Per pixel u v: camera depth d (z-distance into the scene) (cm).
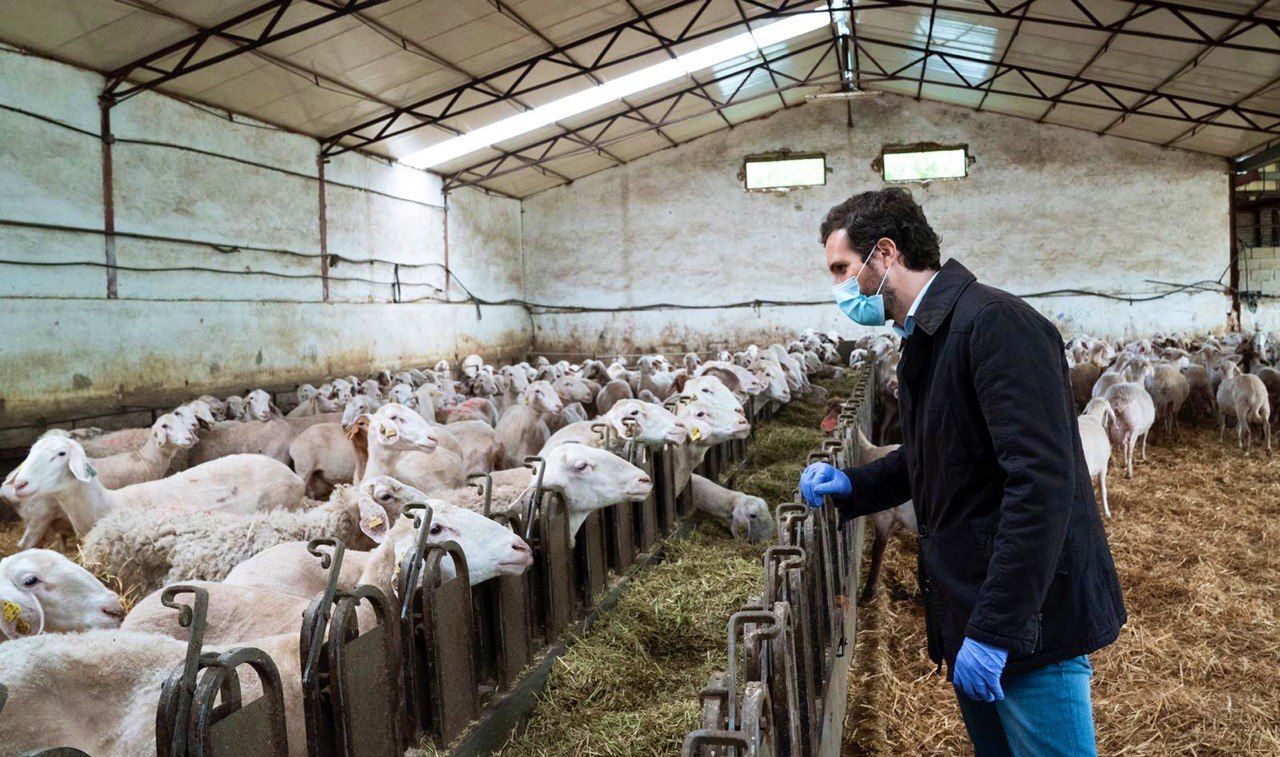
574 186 2328
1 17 880
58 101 986
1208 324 2086
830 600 382
